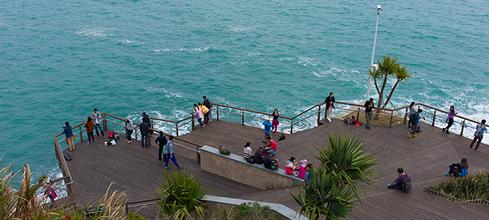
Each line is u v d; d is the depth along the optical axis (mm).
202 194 13219
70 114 36125
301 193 10812
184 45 53469
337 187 10047
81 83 42062
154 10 71812
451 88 40094
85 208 10180
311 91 40062
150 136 22234
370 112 21234
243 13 69562
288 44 53406
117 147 21312
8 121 34812
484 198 14195
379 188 15266
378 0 78375
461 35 56656
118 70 45375
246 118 33500
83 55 50000
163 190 13023
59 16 67500
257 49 51750
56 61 47938
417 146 19797
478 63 46656
